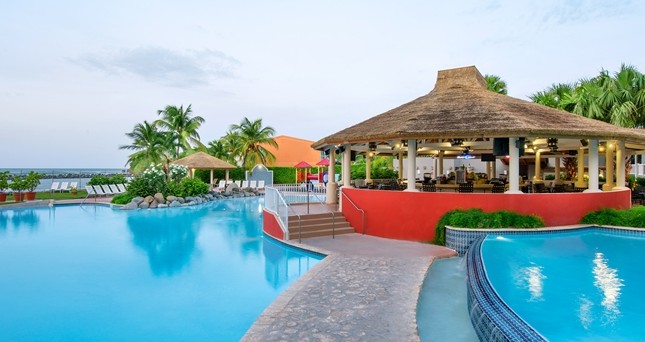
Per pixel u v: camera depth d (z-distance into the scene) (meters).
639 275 9.75
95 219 22.16
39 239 16.09
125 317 7.56
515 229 12.87
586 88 27.00
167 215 24.02
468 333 6.54
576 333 6.57
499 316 5.77
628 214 14.15
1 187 28.75
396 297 7.67
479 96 17.89
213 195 34.06
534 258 11.20
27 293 9.04
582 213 14.52
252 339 5.73
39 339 6.56
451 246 12.79
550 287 8.93
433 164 39.38
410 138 14.52
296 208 18.69
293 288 8.23
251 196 37.75
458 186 20.12
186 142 48.56
